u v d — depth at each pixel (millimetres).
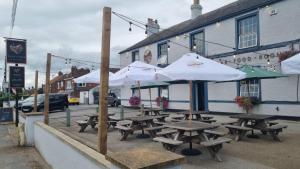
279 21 13023
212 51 16906
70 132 11039
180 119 11297
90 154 3787
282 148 7234
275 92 13047
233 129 8656
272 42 13328
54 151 6391
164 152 2902
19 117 16125
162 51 21766
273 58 13250
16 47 15008
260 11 13961
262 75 8773
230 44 15688
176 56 19984
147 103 23016
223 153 6836
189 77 6715
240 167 5688
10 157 8195
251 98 13883
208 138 6863
